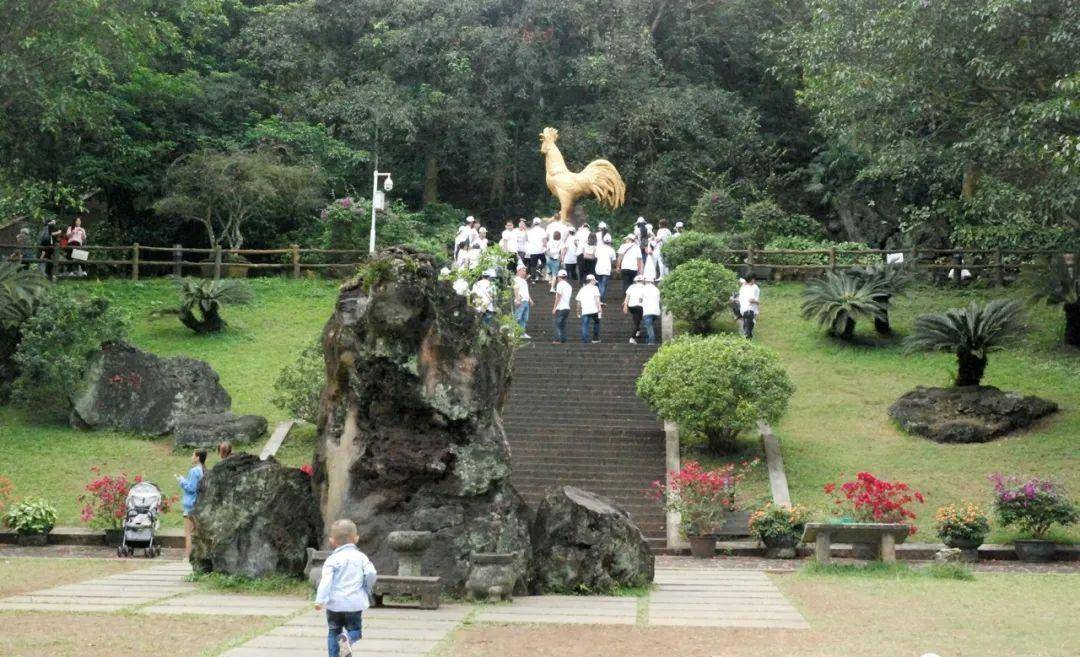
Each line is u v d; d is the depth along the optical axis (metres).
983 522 15.88
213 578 12.14
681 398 19.56
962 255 29.27
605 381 23.23
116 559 14.90
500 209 42.19
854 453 20.27
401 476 11.54
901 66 22.75
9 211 27.23
